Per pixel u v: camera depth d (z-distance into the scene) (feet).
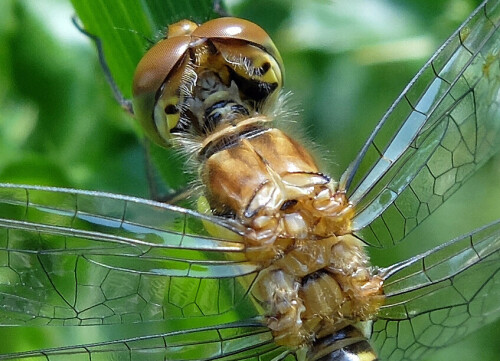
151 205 0.29
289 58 0.34
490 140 0.30
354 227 0.29
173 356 0.29
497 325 0.33
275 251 0.29
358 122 0.34
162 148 0.31
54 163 0.33
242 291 0.29
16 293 0.29
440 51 0.29
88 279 0.29
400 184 0.30
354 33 0.34
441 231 0.34
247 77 0.30
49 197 0.28
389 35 0.34
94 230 0.29
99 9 0.31
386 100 0.34
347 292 0.29
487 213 0.34
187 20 0.30
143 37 0.31
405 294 0.30
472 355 0.33
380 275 0.29
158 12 0.31
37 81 0.34
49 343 0.31
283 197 0.29
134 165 0.34
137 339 0.29
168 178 0.32
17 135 0.34
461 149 0.30
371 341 0.30
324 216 0.29
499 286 0.30
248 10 0.34
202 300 0.29
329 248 0.29
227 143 0.30
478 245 0.30
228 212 0.29
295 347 0.29
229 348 0.29
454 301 0.30
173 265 0.29
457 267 0.30
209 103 0.30
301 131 0.30
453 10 0.33
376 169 0.29
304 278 0.29
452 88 0.30
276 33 0.34
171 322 0.31
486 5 0.29
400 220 0.30
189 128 0.30
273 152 0.29
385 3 0.34
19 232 0.29
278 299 0.29
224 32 0.30
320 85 0.34
